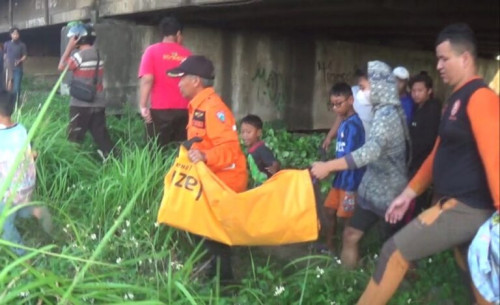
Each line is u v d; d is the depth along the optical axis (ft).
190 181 14.16
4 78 40.11
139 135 27.96
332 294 14.35
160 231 16.34
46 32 71.10
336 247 18.31
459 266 12.26
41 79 57.11
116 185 17.76
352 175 17.21
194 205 14.08
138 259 13.69
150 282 13.30
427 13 34.35
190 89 14.90
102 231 16.43
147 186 17.80
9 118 14.16
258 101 44.80
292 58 46.47
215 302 13.10
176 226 14.24
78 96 23.13
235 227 13.87
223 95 43.11
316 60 47.85
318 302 13.98
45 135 20.63
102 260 13.99
